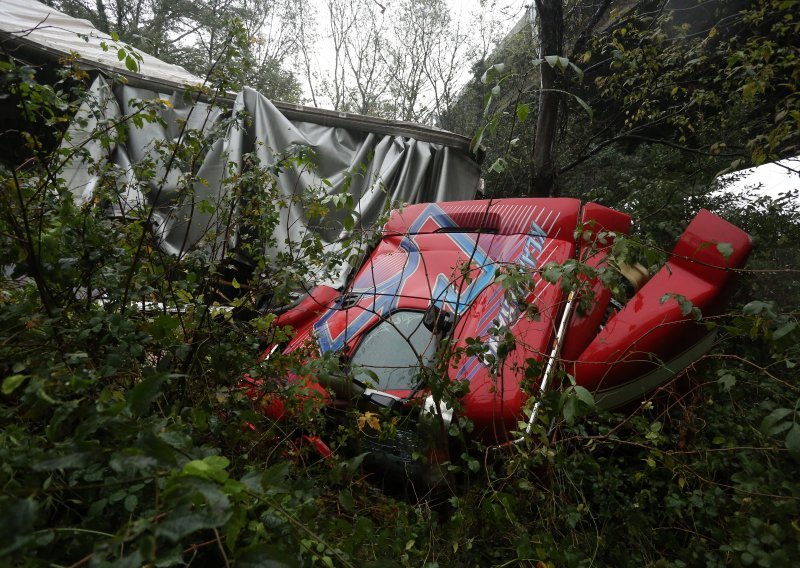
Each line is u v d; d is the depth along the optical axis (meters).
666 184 5.59
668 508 2.29
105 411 1.18
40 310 2.13
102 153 5.29
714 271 3.07
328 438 2.91
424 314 3.27
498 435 2.65
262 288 2.95
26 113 2.55
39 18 7.59
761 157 3.30
